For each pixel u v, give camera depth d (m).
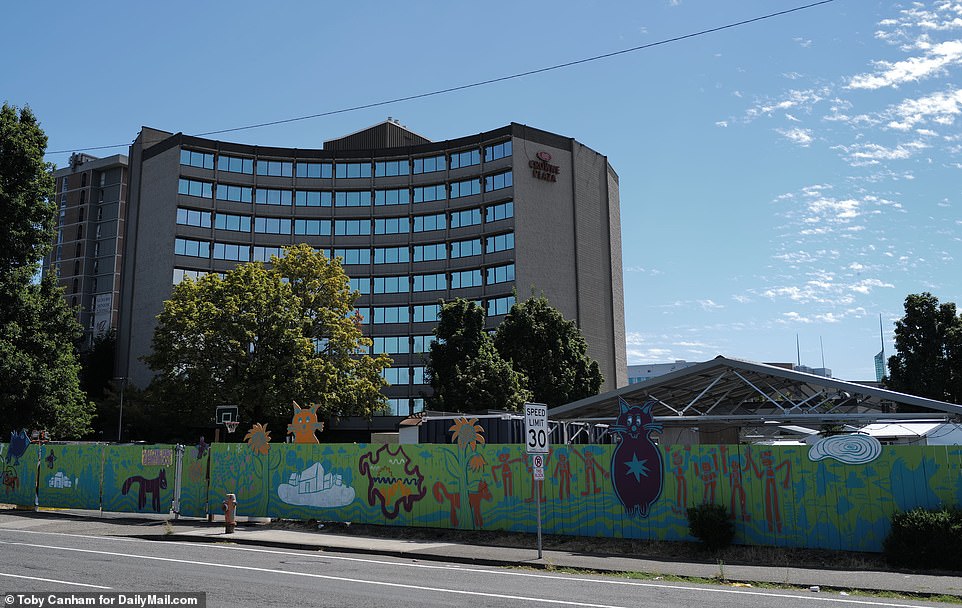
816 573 13.08
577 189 76.56
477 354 51.75
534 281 71.81
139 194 79.44
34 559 13.63
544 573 13.54
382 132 85.38
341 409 47.94
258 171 77.94
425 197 77.75
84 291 96.25
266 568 13.14
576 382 54.19
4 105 36.81
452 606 9.62
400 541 17.83
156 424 66.50
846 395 25.91
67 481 25.67
